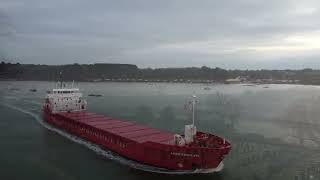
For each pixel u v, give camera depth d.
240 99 197.38
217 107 153.25
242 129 98.00
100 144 72.75
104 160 64.50
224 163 63.62
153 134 66.75
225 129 98.06
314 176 57.06
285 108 149.50
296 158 67.50
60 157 66.94
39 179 55.47
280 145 78.25
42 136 85.00
